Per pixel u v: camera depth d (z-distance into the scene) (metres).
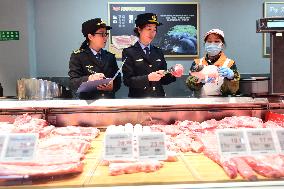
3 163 1.67
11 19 5.35
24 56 5.39
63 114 2.59
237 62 5.68
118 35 5.52
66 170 1.63
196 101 2.65
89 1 5.52
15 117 2.55
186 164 1.85
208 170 1.73
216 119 2.62
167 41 5.56
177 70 2.90
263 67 5.72
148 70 3.83
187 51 5.59
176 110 2.59
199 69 2.85
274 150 1.70
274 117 2.51
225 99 2.70
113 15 5.50
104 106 2.57
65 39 5.57
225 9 5.61
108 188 1.53
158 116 2.59
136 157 1.71
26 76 5.42
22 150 1.62
